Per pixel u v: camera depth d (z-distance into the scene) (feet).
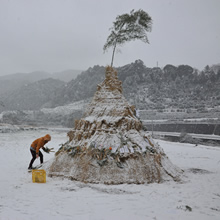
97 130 23.59
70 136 26.18
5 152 43.42
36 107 469.98
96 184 19.48
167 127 149.18
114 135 22.95
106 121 23.88
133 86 334.03
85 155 21.77
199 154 48.11
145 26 29.86
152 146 24.00
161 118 190.19
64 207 13.64
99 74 422.41
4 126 133.59
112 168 20.48
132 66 375.25
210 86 291.17
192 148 61.21
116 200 15.34
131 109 27.61
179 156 44.55
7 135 101.30
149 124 163.73
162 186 19.57
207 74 330.75
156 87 319.88
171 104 253.85
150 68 376.89
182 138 112.06
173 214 12.96
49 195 16.22
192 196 17.01
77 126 26.61
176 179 21.80
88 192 17.21
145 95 302.04
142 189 18.29
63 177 21.49
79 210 13.17
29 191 17.26
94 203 14.57
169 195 17.01
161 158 23.44
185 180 22.30
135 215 12.61
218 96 244.01
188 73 361.71
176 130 140.56
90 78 420.77
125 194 16.96
